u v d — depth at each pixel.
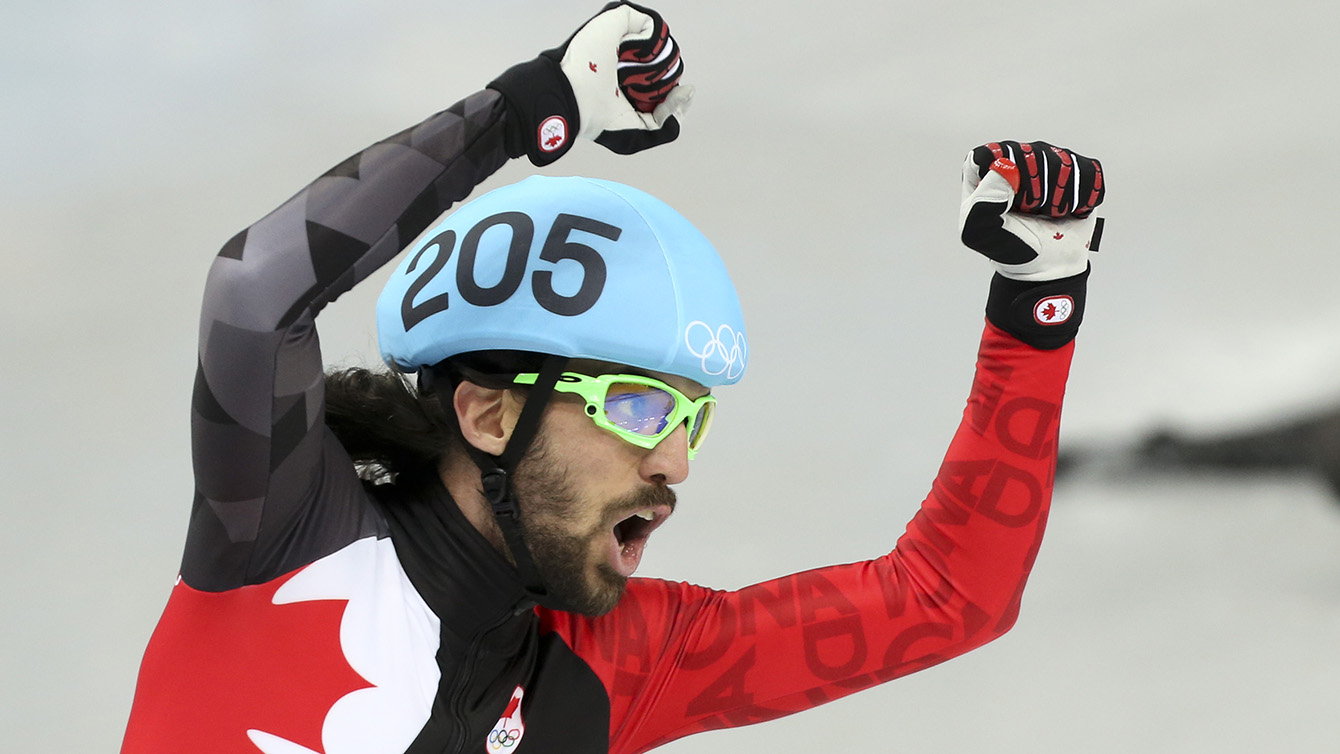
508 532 4.38
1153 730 9.09
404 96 18.83
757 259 15.16
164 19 21.14
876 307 14.22
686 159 17.48
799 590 5.27
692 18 21.31
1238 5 20.38
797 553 10.57
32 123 18.41
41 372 13.65
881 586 5.23
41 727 9.14
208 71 19.72
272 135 18.00
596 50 4.07
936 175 16.94
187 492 11.80
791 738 9.29
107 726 9.18
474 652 4.50
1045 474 5.11
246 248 3.69
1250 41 19.39
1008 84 19.02
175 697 4.07
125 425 12.80
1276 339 12.69
